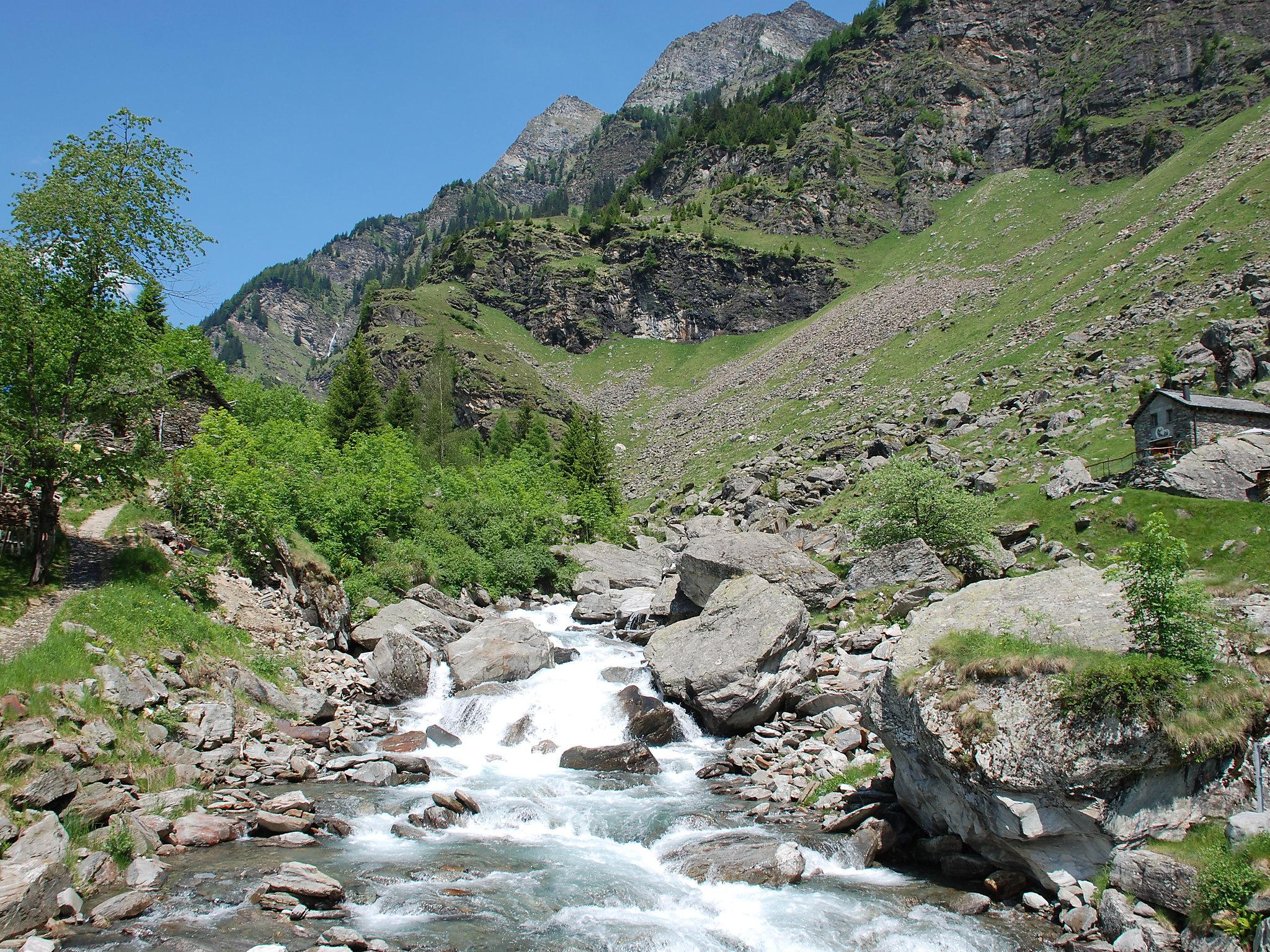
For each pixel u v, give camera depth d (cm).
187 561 3397
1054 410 7056
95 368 3138
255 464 4681
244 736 2667
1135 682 1692
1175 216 10875
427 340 17388
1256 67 18162
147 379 3253
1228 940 1416
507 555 5834
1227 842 1542
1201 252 8931
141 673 2509
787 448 9794
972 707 1895
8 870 1619
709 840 2141
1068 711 1752
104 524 3481
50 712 2116
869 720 2234
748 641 3259
